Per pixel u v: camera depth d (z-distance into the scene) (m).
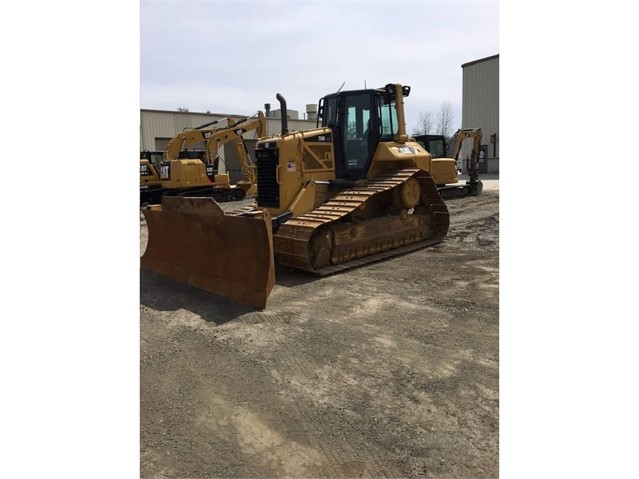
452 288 6.46
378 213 9.15
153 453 3.05
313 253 7.45
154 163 20.66
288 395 3.72
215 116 31.88
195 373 4.11
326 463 2.95
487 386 3.78
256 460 2.98
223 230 6.24
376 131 8.84
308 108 30.84
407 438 3.16
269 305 5.82
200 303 5.89
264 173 8.34
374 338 4.76
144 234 11.83
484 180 28.58
